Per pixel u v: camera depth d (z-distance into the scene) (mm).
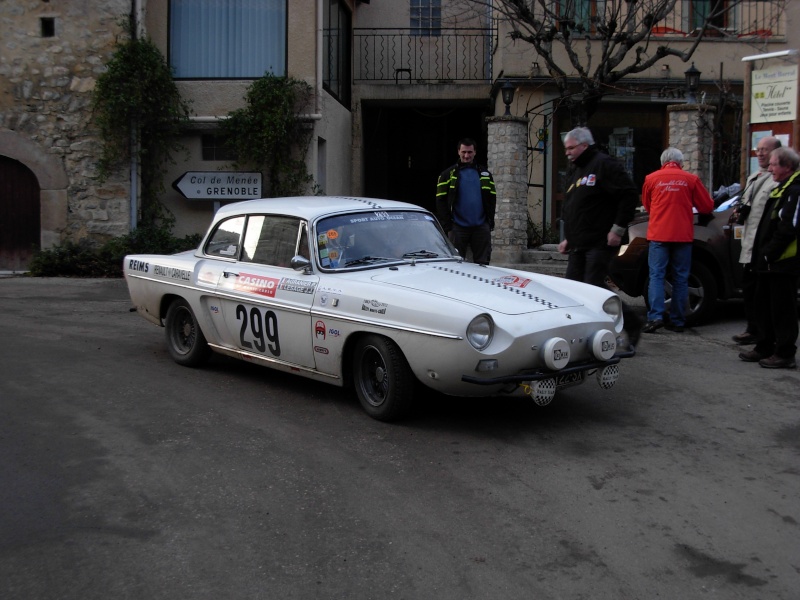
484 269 6535
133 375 7184
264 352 6633
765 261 7219
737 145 15836
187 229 14945
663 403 6371
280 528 4195
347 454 5219
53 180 14430
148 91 14250
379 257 6402
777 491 4668
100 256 14258
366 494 4602
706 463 5094
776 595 3547
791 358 7387
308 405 6281
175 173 14906
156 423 5859
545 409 6191
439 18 18500
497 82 16125
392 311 5527
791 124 9758
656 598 3518
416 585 3629
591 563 3818
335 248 6324
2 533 4164
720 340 8602
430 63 18500
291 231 6555
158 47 14742
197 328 7297
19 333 8969
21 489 4715
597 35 15828
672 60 16141
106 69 14188
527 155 14719
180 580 3689
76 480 4836
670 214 8664
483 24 18375
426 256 6590
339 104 16844
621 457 5184
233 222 7227
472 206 9047
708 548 3973
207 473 4926
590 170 7562
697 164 13562
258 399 6449
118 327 9406
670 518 4301
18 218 14711
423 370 5402
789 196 6918
